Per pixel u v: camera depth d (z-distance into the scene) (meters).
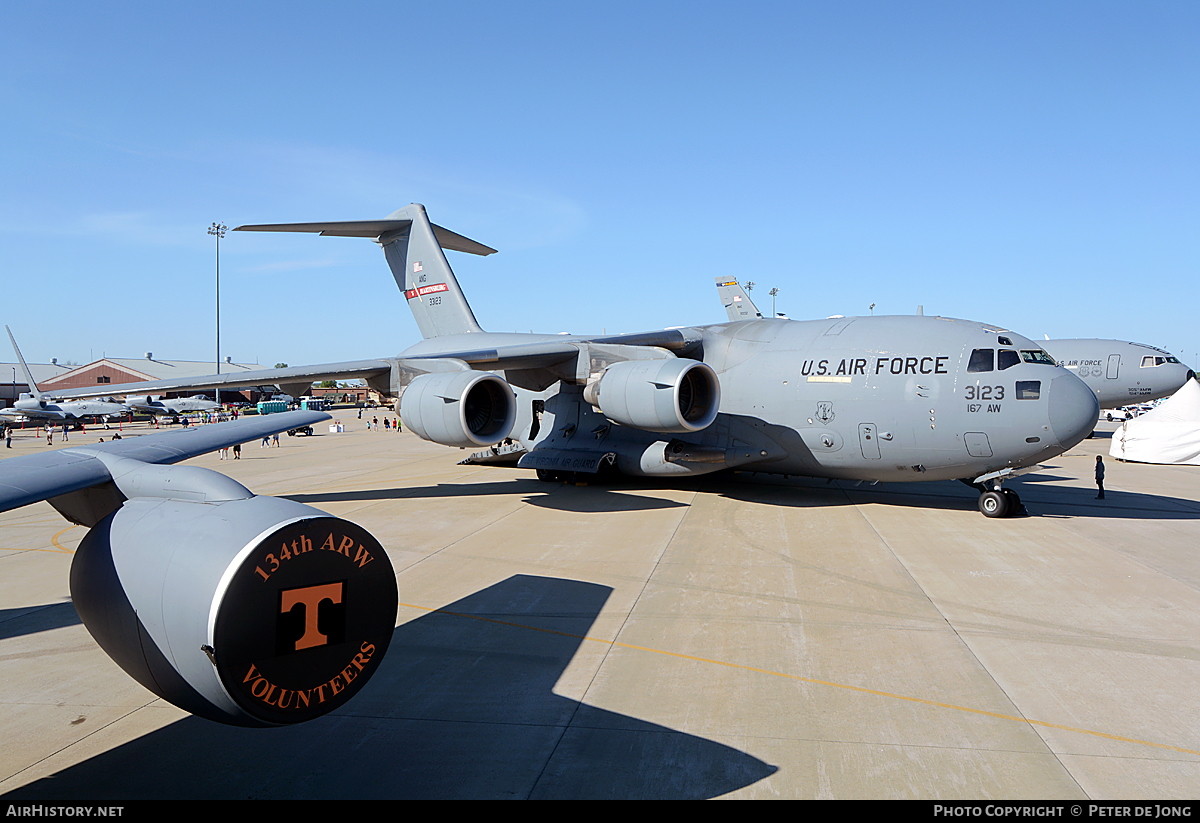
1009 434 11.62
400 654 6.49
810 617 7.42
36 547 11.20
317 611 3.22
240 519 3.21
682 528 11.68
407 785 4.34
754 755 4.68
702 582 8.66
